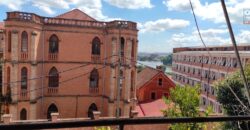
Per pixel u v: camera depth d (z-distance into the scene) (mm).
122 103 40188
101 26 40281
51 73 39344
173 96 25078
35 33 36250
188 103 24328
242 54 48656
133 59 40969
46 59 38812
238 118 3326
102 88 41438
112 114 40094
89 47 40344
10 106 35969
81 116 41000
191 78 79312
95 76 41094
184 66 87250
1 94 36406
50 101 39594
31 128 2316
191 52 81500
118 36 39094
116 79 39688
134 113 30375
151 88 51281
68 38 39469
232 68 52781
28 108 36656
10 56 35969
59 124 2455
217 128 22328
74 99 40531
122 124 2744
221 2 4012
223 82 21594
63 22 39062
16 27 35125
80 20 39656
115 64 39500
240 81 19625
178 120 3021
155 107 45812
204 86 65000
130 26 39500
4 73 36656
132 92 41719
